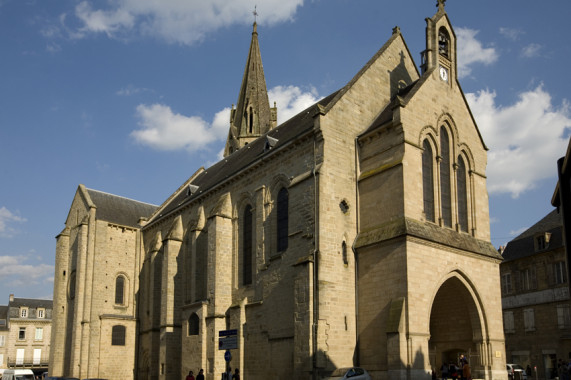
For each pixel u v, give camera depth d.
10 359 103.62
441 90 41.78
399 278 34.53
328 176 37.97
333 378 31.48
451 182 40.84
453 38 44.31
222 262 46.25
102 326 59.56
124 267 63.91
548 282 58.84
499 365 38.62
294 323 36.34
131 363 60.31
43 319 108.75
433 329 42.00
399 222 35.62
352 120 40.88
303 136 39.94
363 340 36.28
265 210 43.56
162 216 60.16
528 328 60.38
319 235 36.50
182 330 48.47
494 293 40.41
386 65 45.28
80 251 61.97
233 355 42.62
